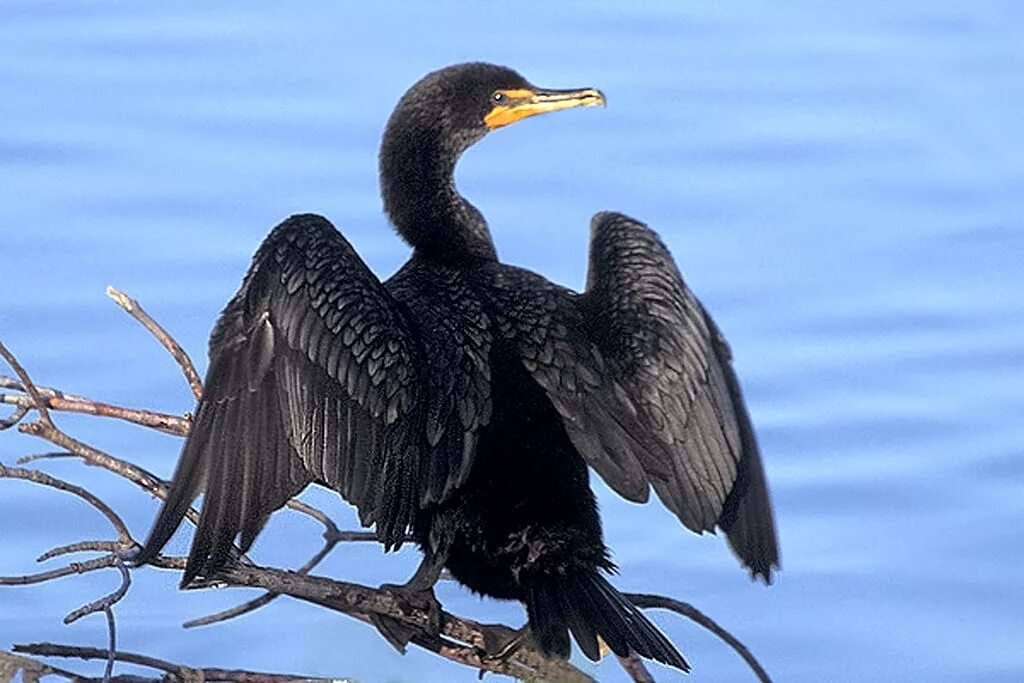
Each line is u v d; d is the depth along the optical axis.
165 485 9.83
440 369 9.92
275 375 9.46
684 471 10.05
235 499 9.20
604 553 9.77
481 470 9.71
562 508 9.66
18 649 9.40
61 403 10.17
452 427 9.73
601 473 9.78
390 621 9.86
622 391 10.12
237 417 9.33
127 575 9.20
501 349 10.12
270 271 9.62
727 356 10.51
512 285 10.56
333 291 9.67
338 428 9.46
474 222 11.77
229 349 9.43
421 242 11.62
